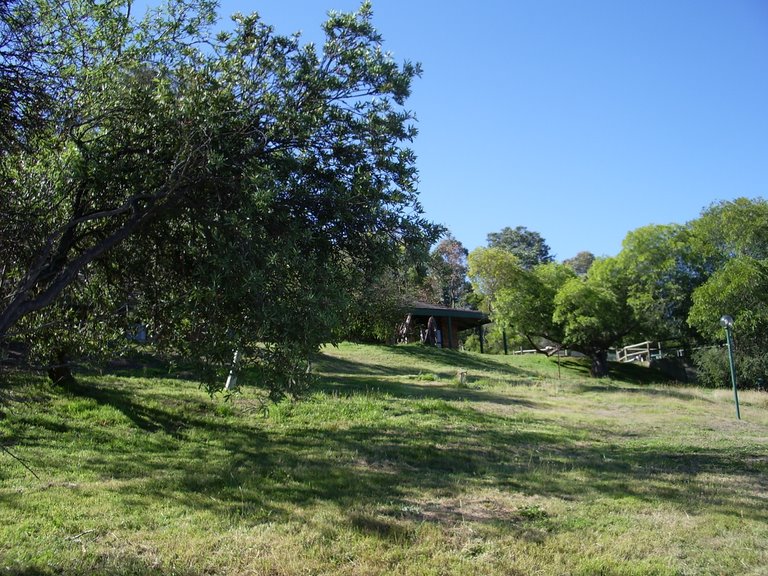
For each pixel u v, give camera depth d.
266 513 6.53
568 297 35.41
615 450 11.30
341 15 6.16
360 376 22.97
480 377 27.44
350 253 6.12
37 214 5.34
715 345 34.66
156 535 5.77
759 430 15.63
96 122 5.77
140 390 13.60
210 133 5.48
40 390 12.01
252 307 5.14
